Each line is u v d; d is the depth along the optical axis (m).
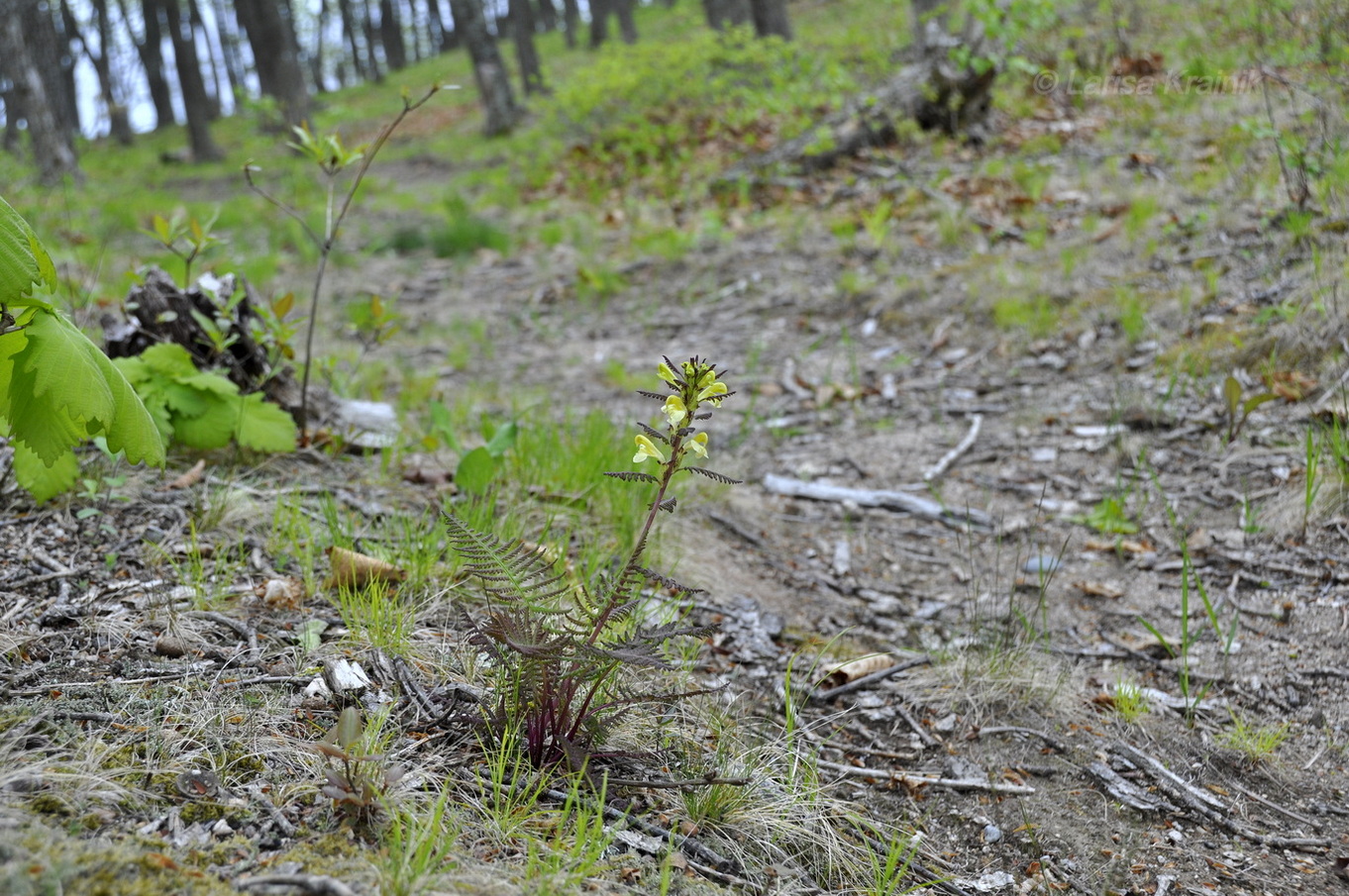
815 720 2.84
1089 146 8.55
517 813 2.00
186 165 23.02
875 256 7.27
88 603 2.55
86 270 6.39
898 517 4.22
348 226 10.75
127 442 2.14
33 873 1.55
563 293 7.76
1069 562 3.77
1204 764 2.71
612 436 4.45
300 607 2.72
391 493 3.66
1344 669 2.99
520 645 2.00
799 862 2.20
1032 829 2.46
